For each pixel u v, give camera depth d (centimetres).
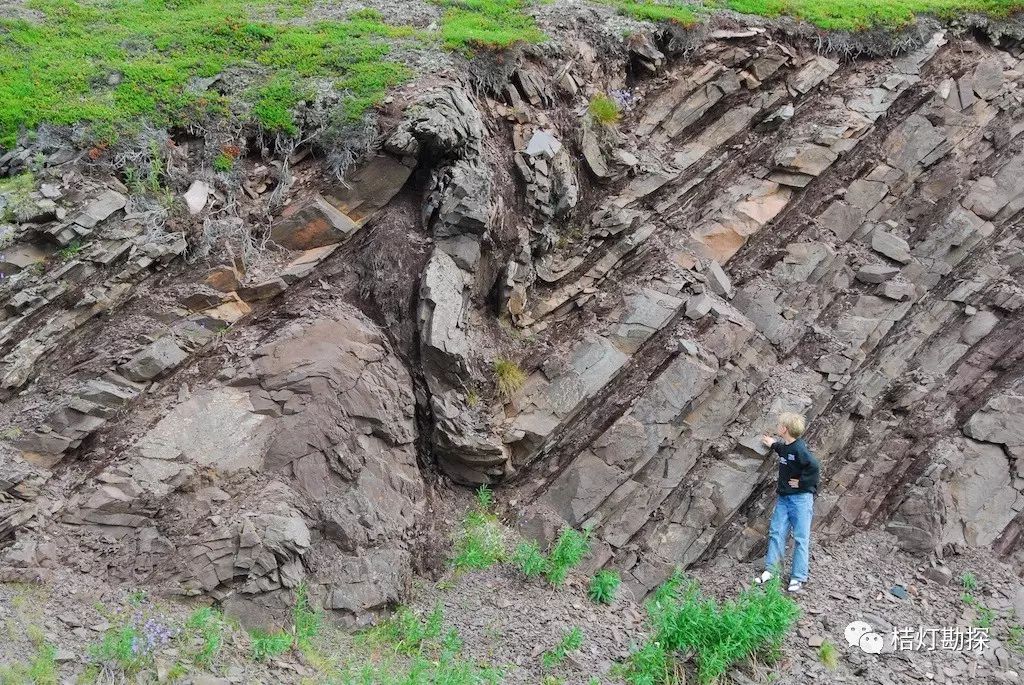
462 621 611
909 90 966
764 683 604
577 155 832
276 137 727
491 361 720
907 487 833
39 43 796
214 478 584
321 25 860
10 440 568
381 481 635
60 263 617
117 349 617
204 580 538
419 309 688
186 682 466
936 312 909
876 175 929
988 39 1048
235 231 683
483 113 791
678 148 898
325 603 568
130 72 742
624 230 827
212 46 807
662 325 786
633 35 916
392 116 731
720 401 782
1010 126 990
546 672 581
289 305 678
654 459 753
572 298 800
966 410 884
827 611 696
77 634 483
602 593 675
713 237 867
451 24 879
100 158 671
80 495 562
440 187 718
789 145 916
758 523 774
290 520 570
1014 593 775
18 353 586
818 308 866
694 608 621
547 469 738
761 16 986
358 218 718
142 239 648
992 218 951
